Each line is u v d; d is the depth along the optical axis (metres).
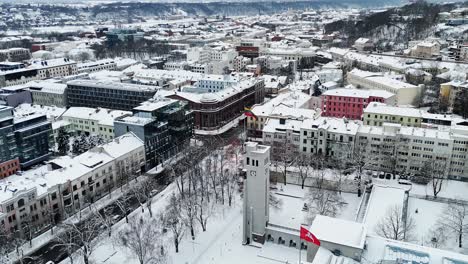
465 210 149.75
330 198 163.38
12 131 197.88
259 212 142.00
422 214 156.25
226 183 178.12
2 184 152.62
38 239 149.25
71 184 166.38
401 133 189.75
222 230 153.25
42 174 165.88
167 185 192.25
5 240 136.38
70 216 164.50
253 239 146.12
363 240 101.75
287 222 153.00
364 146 194.75
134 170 199.62
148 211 166.12
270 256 137.62
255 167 137.12
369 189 170.00
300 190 181.25
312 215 152.62
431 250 101.94
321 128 196.38
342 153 195.25
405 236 134.00
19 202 146.50
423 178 182.50
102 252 139.12
